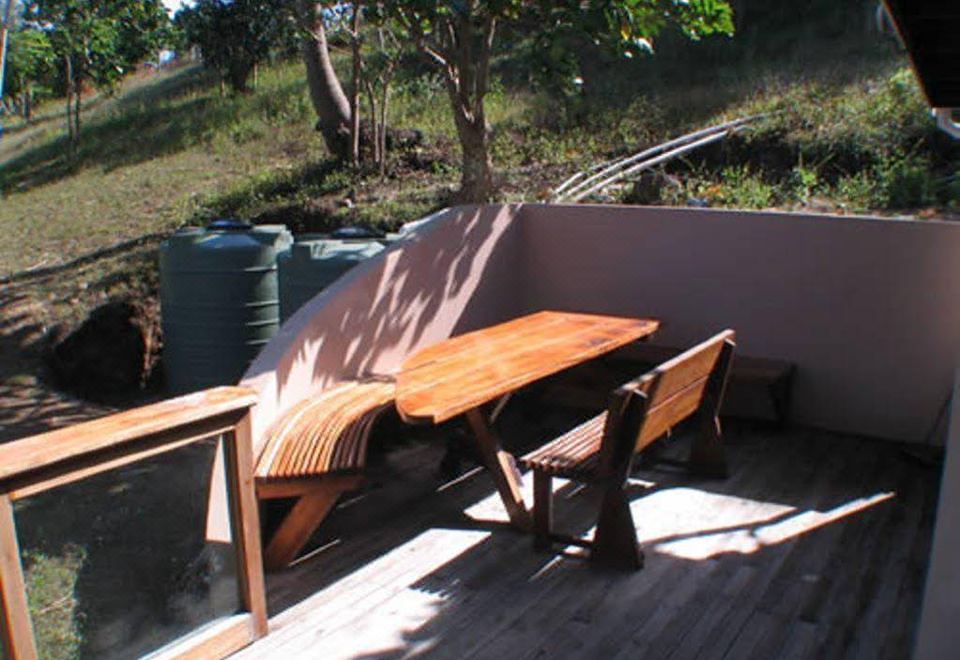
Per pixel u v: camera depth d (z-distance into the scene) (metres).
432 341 5.77
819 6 14.98
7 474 2.46
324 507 3.78
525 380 3.98
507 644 3.21
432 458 5.23
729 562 3.81
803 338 5.55
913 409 5.27
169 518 2.98
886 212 7.99
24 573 2.61
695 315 5.88
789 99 10.88
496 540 4.10
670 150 10.12
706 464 4.79
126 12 17.47
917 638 2.56
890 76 10.74
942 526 2.48
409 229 6.11
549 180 9.93
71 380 7.61
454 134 12.39
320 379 4.92
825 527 4.16
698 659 3.10
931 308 5.14
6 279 9.93
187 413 2.88
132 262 9.79
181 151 14.79
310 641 3.25
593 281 6.22
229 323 6.66
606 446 3.63
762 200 8.35
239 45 16.92
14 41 15.60
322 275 6.14
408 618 3.40
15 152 17.91
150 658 2.95
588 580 3.67
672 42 14.86
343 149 11.77
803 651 3.14
